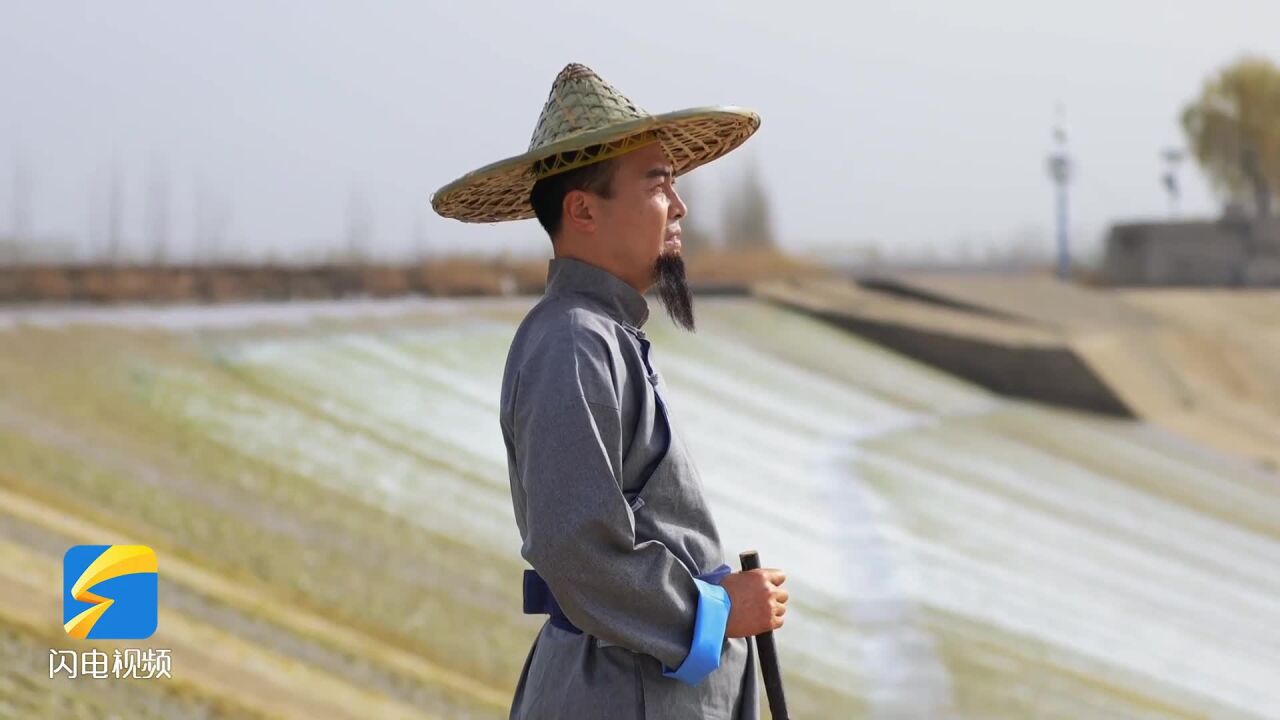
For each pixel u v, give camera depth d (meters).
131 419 14.33
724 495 20.92
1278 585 24.86
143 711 7.66
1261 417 42.28
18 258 27.09
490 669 11.20
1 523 10.01
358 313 25.27
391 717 9.14
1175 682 17.12
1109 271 81.75
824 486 23.62
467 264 36.69
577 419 2.92
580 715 3.09
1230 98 91.50
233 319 21.34
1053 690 14.88
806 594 16.67
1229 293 62.06
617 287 3.24
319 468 15.03
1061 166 70.38
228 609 10.02
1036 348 41.00
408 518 14.51
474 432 19.94
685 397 27.89
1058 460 32.59
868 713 12.80
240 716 8.08
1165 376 43.81
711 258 50.19
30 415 13.30
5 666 7.50
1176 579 23.44
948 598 18.09
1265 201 91.06
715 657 2.96
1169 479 33.34
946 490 25.92
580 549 2.85
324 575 11.86
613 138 3.13
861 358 39.78
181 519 11.95
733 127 3.58
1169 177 80.69
